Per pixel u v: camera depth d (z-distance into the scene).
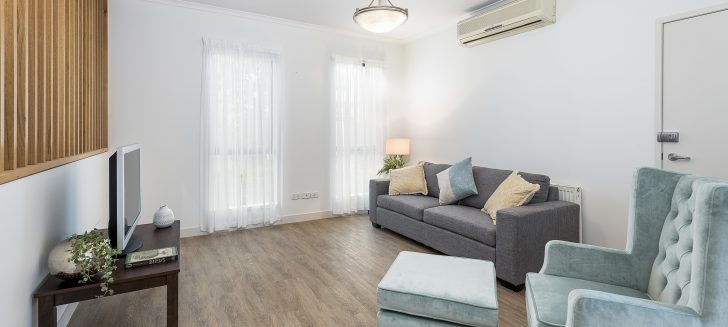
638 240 1.68
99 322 2.08
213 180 3.94
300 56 4.51
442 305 1.52
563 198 3.22
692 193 1.45
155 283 1.69
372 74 5.07
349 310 2.25
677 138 2.52
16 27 1.39
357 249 3.50
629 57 2.78
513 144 3.77
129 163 2.02
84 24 2.56
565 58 3.24
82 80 2.47
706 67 2.38
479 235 2.80
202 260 3.15
